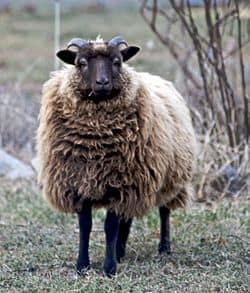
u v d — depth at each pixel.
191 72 30.84
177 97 21.27
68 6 81.06
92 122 18.05
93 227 23.83
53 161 18.52
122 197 18.39
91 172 18.19
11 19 72.62
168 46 29.33
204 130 27.89
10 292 17.55
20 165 31.73
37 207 26.14
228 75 33.00
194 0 40.41
